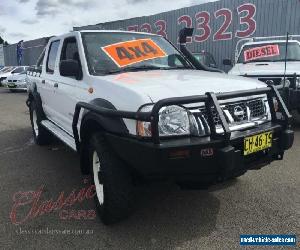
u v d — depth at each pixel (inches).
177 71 155.9
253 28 541.0
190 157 107.0
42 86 219.3
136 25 734.5
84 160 145.7
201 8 607.2
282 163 191.0
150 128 108.7
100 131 131.0
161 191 156.6
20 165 202.5
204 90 119.5
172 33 663.8
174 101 107.0
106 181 119.1
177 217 133.4
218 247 112.9
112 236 121.6
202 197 150.3
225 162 108.2
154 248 113.7
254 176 172.2
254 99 130.8
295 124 287.7
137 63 157.9
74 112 152.0
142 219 132.4
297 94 247.9
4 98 634.8
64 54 182.5
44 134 237.0
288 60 307.4
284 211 135.6
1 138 277.0
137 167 112.4
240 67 308.5
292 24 499.8
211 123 110.9
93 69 148.9
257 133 118.6
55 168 195.6
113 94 124.8
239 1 551.8
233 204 143.0
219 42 590.2
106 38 166.7
